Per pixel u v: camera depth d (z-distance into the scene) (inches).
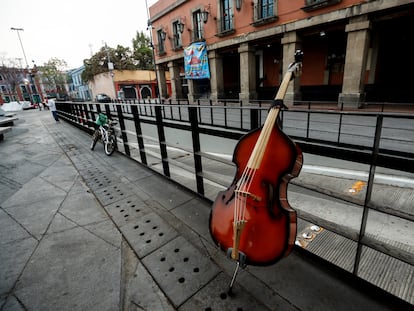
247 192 46.9
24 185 139.3
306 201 106.0
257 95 605.6
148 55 1489.9
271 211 47.0
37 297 60.1
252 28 525.3
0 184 142.7
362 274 63.0
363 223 50.8
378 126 44.3
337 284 57.5
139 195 117.4
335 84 513.0
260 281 60.3
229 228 48.6
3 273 68.9
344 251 72.4
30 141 285.1
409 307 48.3
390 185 113.0
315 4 391.9
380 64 445.1
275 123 49.7
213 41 639.8
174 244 78.2
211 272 64.9
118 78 1316.4
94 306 56.6
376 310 50.4
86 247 79.4
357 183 119.1
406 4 307.4
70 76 1957.4
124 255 74.6
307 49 539.5
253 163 47.1
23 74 2007.9
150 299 57.7
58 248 79.7
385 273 62.9
